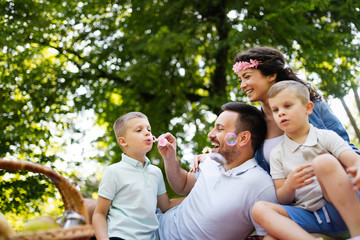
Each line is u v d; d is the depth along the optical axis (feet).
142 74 24.31
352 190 5.28
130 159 7.20
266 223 5.54
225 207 6.44
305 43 22.52
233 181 6.58
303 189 6.14
